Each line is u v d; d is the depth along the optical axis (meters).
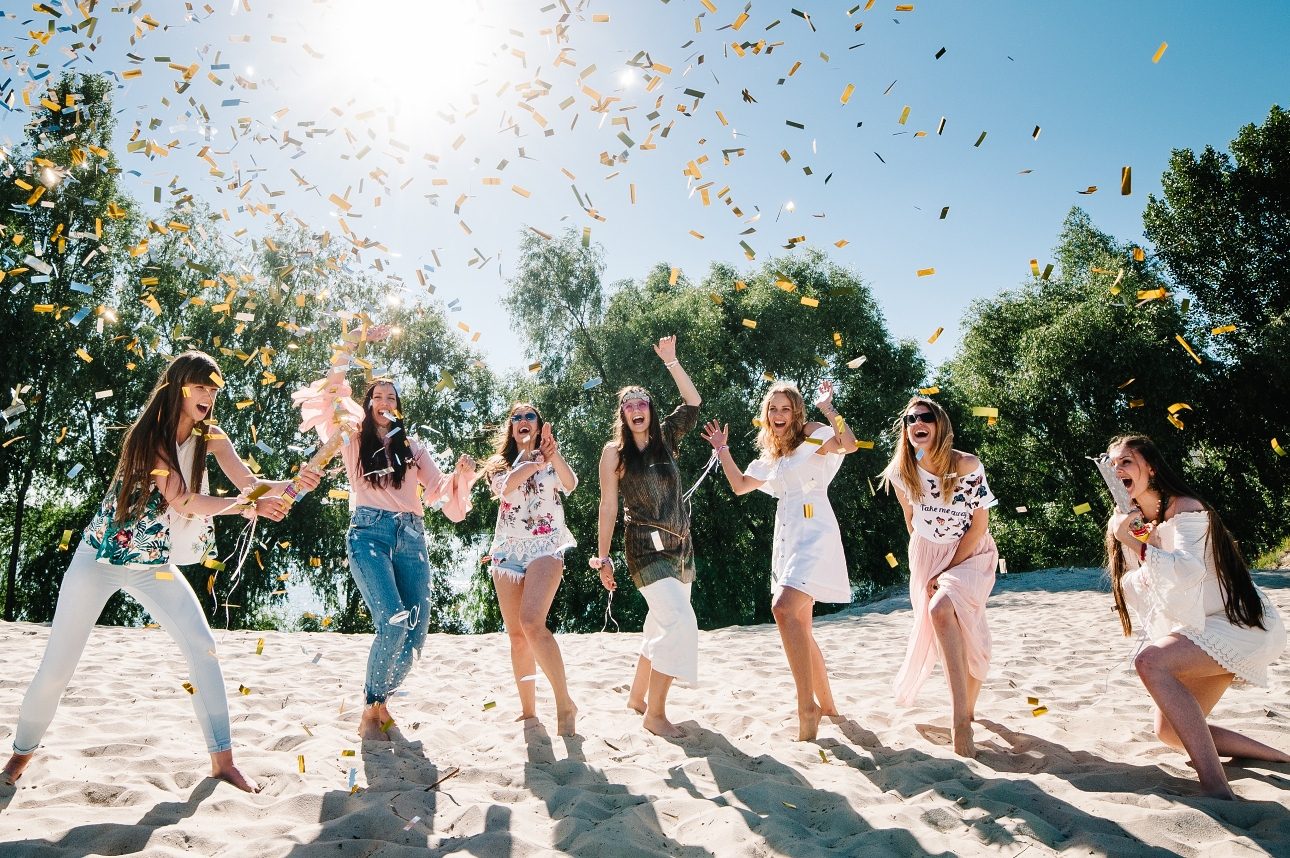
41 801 2.58
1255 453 21.34
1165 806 2.47
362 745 3.36
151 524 2.74
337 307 13.95
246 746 3.30
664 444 3.91
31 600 17.09
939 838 2.30
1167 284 24.05
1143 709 4.05
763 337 19.03
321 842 2.30
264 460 15.62
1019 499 25.09
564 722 3.63
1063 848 2.23
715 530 18.48
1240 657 2.81
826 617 11.30
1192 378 20.80
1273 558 16.38
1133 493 3.20
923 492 3.69
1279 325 20.89
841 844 2.32
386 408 3.75
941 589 3.54
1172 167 23.95
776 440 3.95
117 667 5.29
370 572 3.52
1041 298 25.09
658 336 18.56
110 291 14.29
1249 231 22.89
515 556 3.82
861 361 3.90
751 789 2.74
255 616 16.66
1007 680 4.93
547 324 19.75
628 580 18.48
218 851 2.25
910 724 3.84
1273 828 2.29
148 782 2.83
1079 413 21.91
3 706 3.92
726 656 6.66
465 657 6.55
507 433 3.97
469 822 2.50
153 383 14.80
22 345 13.57
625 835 2.31
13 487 16.77
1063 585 14.06
